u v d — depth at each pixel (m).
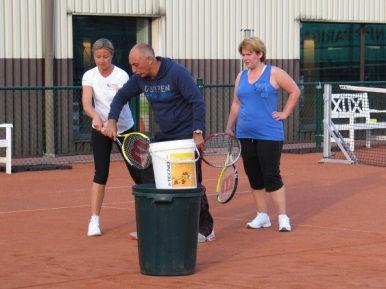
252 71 13.09
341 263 11.02
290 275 10.39
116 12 25.19
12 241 12.53
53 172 21.09
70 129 24.16
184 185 10.43
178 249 10.32
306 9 29.08
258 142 13.04
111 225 13.84
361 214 14.85
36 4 23.95
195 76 26.64
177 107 11.86
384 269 10.68
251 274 10.46
